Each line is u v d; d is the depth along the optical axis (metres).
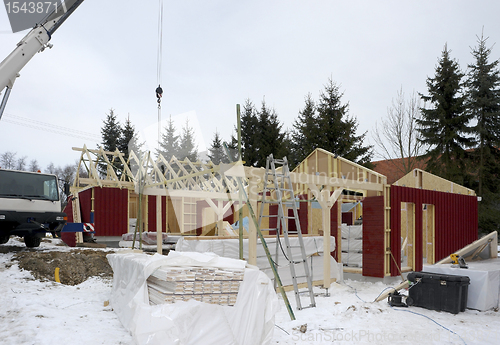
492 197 24.03
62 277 7.97
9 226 9.68
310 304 6.53
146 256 5.40
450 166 25.28
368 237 9.34
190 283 3.67
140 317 3.52
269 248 7.35
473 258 8.70
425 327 5.30
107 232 14.73
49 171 48.69
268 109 31.97
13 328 4.58
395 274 9.22
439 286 6.23
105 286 7.67
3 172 9.95
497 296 6.54
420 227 10.26
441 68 26.36
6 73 8.77
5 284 6.91
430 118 26.19
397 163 27.50
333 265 8.60
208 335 3.57
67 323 4.88
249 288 4.04
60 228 10.58
